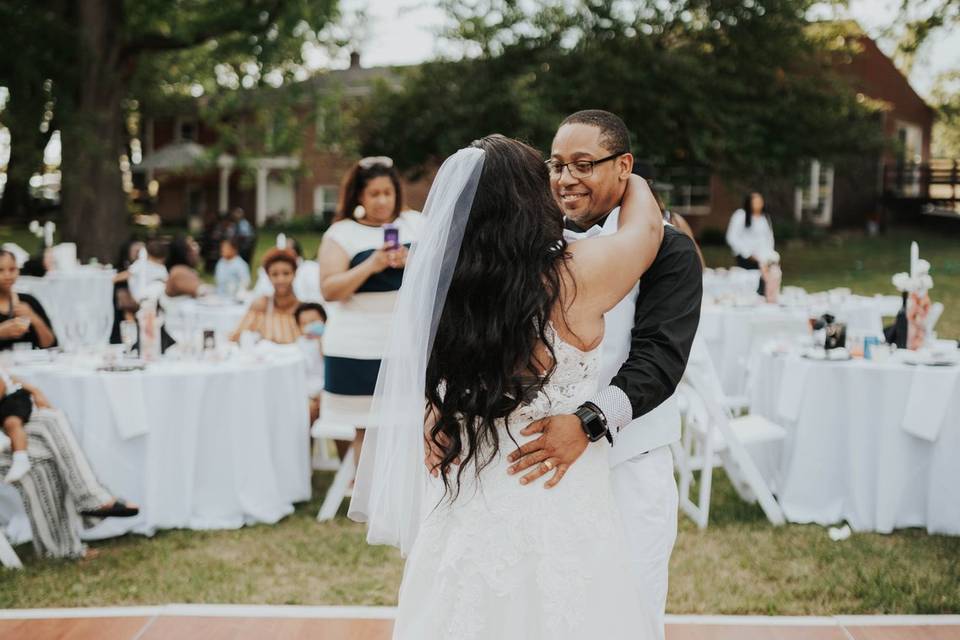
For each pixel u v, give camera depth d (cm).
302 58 1773
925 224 2431
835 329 504
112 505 433
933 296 1357
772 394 536
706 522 476
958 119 2519
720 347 768
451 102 1677
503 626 204
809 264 1833
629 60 1591
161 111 2803
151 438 466
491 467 208
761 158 1678
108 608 363
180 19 1862
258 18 1731
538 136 1566
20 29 1611
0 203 2714
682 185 1784
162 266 836
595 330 207
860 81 1880
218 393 482
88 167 1673
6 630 341
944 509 456
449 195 203
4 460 423
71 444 432
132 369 477
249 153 1998
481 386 200
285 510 506
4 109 1655
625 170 241
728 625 346
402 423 222
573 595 203
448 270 203
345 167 2870
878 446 466
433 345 205
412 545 237
